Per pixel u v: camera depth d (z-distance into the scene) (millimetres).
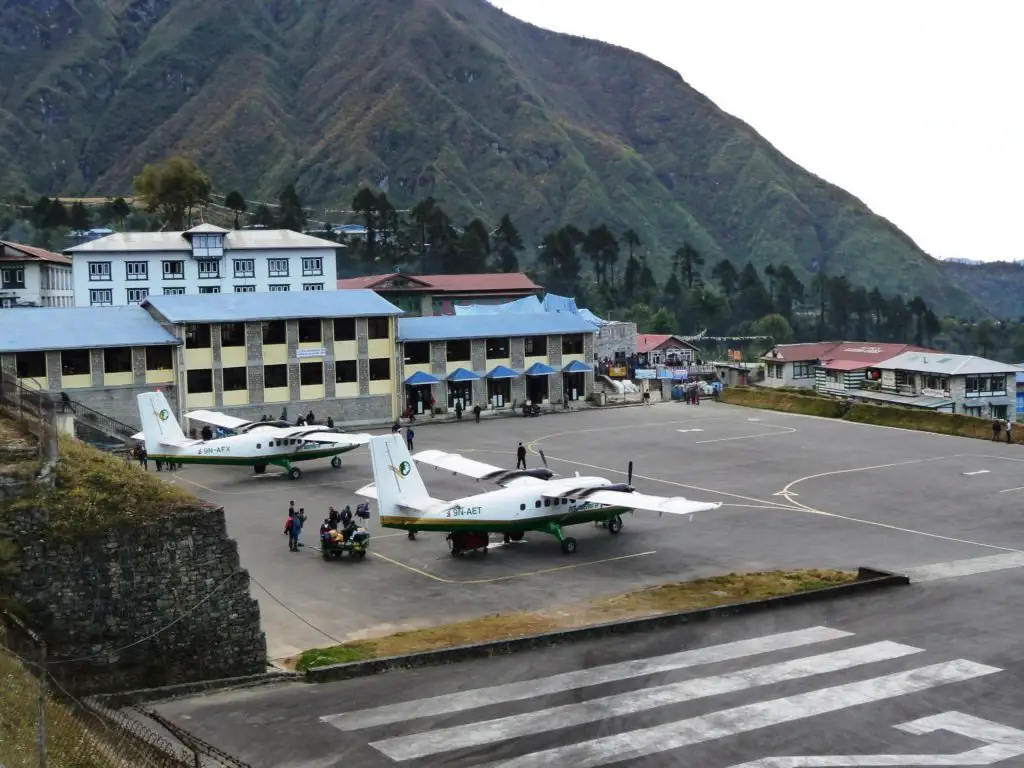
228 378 84750
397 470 48156
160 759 24719
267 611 39719
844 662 32969
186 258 117750
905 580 43000
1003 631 36156
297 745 26656
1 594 29688
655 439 83375
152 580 31594
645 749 26219
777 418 96312
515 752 26062
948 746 26406
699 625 37500
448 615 39281
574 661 33438
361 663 32438
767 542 51250
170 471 69188
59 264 130000
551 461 73188
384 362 92438
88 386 78125
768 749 26203
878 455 76562
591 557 48375
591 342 104688
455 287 147125
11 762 20531
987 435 85062
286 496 61438
